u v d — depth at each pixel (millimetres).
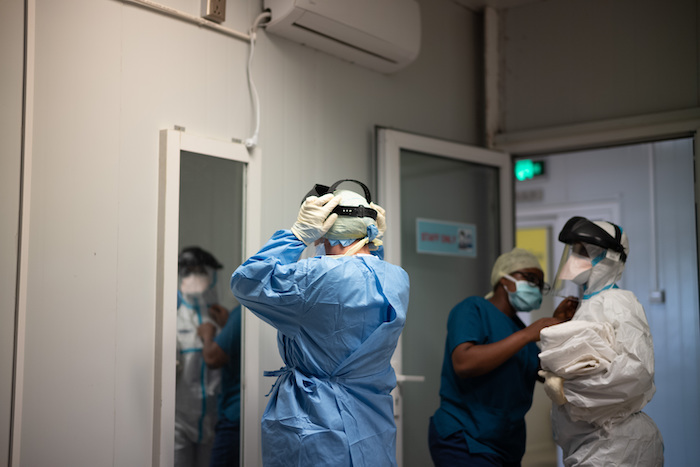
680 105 3062
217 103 2324
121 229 2018
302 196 2625
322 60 2748
